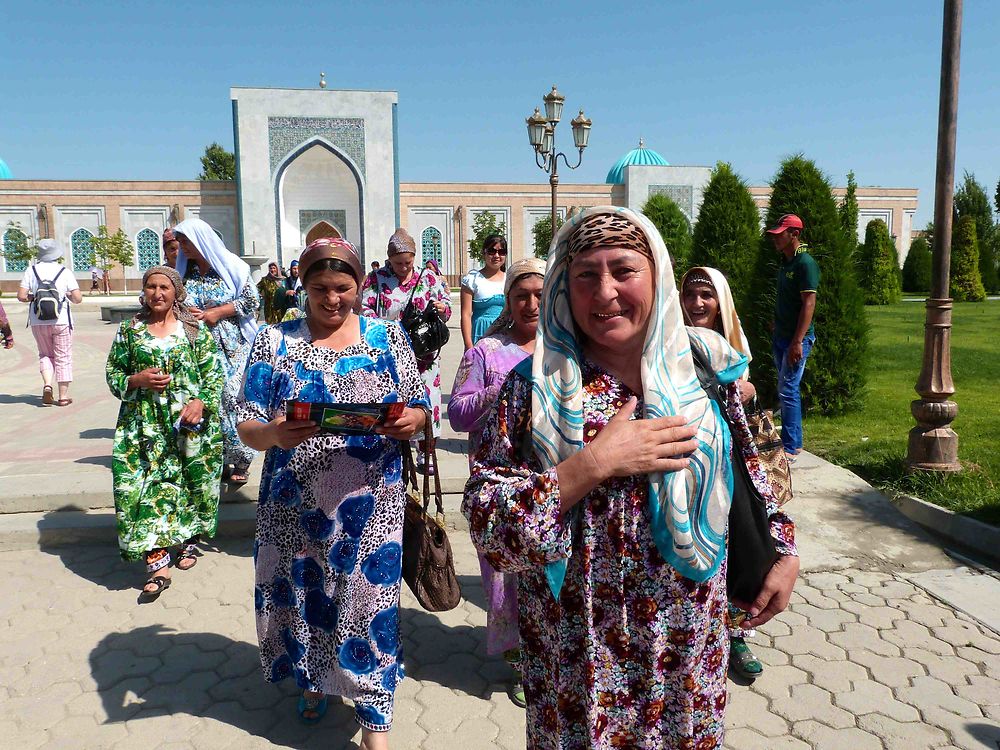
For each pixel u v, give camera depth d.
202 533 4.28
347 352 2.75
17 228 40.25
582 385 1.63
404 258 5.73
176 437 4.17
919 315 21.48
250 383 2.68
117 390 4.05
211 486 4.28
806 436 7.21
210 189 41.22
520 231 44.47
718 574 1.66
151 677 3.32
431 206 43.62
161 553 4.12
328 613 2.72
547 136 13.90
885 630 3.67
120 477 4.04
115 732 2.93
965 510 4.79
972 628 3.68
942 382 5.43
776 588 1.72
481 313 6.20
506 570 1.55
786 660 3.41
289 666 2.83
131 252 41.09
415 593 2.81
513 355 3.36
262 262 16.48
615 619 1.58
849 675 3.28
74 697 3.16
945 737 2.85
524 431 1.66
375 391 2.74
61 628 3.76
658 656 1.57
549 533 1.46
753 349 8.61
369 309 5.79
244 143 35.56
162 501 4.11
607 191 44.78
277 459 2.74
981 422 7.59
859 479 5.59
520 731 2.93
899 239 46.91
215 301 5.15
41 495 5.16
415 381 2.83
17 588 4.23
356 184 40.44
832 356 8.07
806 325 5.77
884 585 4.16
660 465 1.49
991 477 5.36
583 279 1.57
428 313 5.46
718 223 10.95
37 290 8.77
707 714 1.63
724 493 1.62
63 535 4.86
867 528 4.81
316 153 38.78
